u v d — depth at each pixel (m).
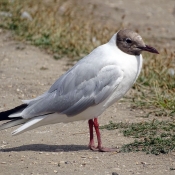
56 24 20.70
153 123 12.67
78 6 26.33
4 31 20.56
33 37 19.80
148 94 15.13
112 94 10.95
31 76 16.58
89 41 19.58
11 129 12.62
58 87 11.04
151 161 10.43
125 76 10.88
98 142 11.12
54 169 9.99
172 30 24.09
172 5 28.86
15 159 10.58
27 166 10.16
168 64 16.73
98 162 10.40
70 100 10.90
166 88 15.21
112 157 10.69
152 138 11.53
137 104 14.30
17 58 18.20
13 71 17.00
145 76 16.33
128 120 13.18
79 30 20.27
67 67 17.56
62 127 12.79
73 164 10.28
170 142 11.23
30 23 20.75
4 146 11.48
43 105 10.88
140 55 11.12
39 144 11.59
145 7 28.17
